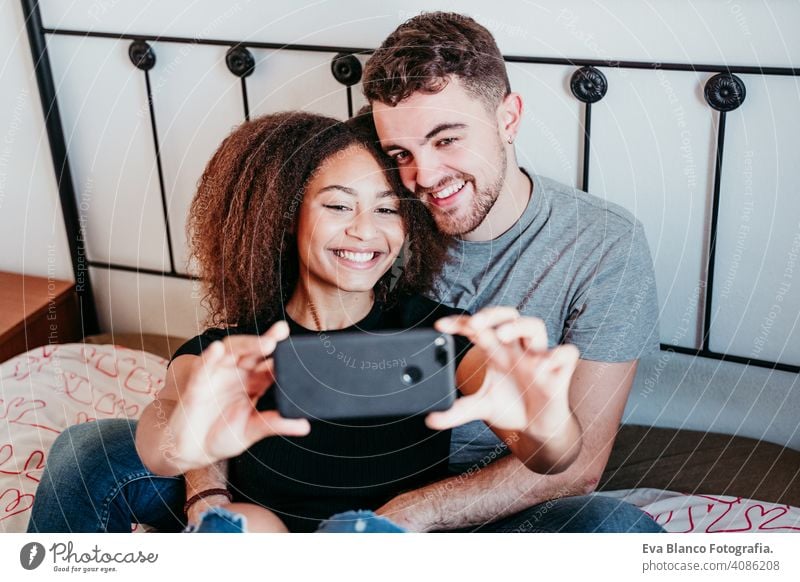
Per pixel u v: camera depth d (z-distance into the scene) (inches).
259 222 50.1
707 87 46.8
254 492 46.2
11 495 48.0
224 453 46.3
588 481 45.6
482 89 47.8
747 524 44.3
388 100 48.0
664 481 48.6
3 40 61.1
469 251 49.9
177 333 65.2
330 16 53.7
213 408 47.1
